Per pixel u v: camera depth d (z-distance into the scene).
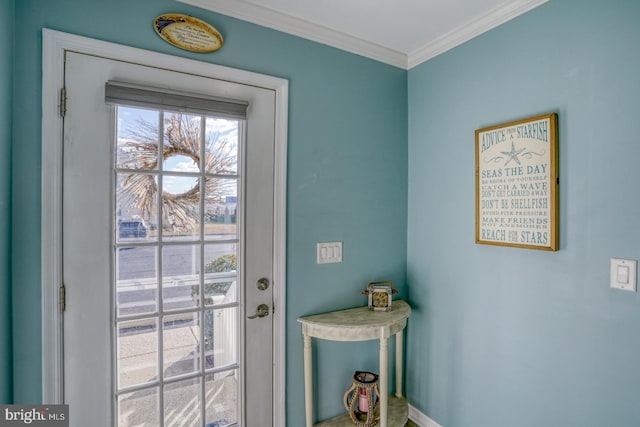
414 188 2.01
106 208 1.27
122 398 1.31
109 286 1.28
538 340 1.39
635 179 1.11
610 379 1.17
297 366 1.68
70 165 1.21
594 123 1.21
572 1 1.27
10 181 1.11
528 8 1.42
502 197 1.49
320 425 1.71
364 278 1.89
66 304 1.21
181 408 1.42
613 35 1.16
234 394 1.53
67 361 1.21
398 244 2.02
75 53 1.20
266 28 1.57
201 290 1.46
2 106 1.04
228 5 1.46
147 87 1.30
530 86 1.41
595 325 1.21
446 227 1.80
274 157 1.61
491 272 1.57
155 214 1.36
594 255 1.21
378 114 1.93
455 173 1.75
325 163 1.74
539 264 1.38
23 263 1.14
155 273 1.37
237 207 1.53
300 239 1.68
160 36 1.33
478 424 1.63
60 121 1.19
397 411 1.84
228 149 1.51
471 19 1.61
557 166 1.31
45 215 1.17
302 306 1.69
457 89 1.74
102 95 1.25
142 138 1.33
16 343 1.13
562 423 1.31
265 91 1.58
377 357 1.95
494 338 1.56
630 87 1.12
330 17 1.60
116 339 1.30
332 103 1.76
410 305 2.03
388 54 1.93
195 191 1.44
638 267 1.10
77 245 1.23
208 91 1.44
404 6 1.51
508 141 1.47
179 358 1.42
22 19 1.13
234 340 1.53
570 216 1.28
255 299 1.57
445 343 1.81
